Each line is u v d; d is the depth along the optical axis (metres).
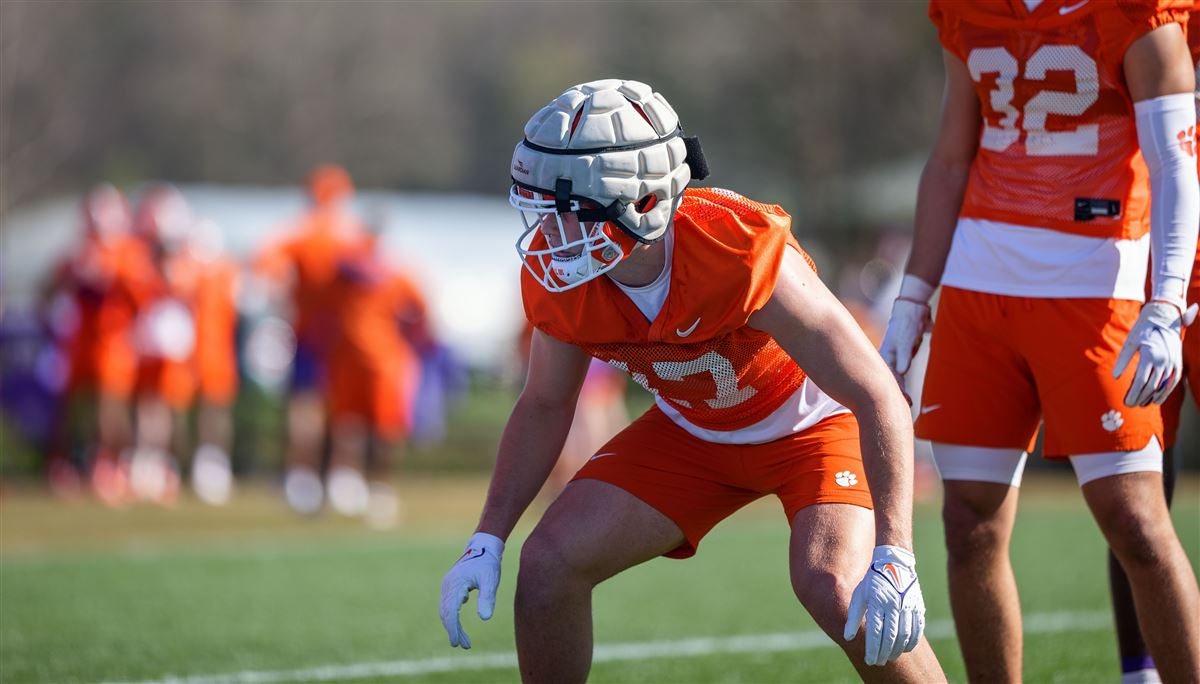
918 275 15.07
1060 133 14.09
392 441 42.47
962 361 14.54
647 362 12.54
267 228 74.56
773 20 93.19
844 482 12.74
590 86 11.80
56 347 49.16
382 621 23.09
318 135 152.12
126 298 45.81
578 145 11.42
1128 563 13.73
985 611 14.45
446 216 82.19
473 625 22.83
